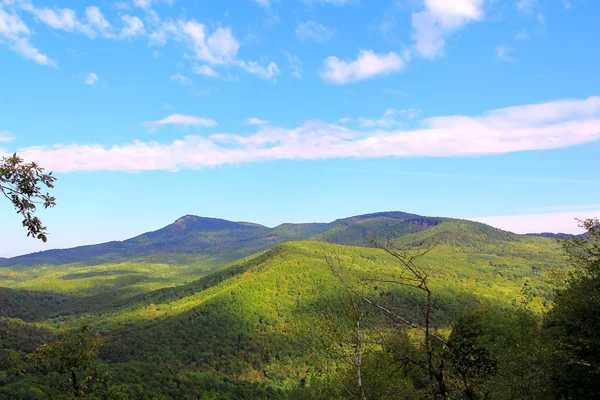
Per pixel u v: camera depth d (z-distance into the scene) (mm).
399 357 11133
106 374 16422
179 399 65562
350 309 12711
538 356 15070
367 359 12633
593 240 19297
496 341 14766
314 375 14656
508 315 18422
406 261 10820
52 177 7875
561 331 17734
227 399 68500
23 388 44188
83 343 16016
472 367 12180
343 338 12398
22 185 7535
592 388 15008
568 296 18844
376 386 12023
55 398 15062
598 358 16297
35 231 7820
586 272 18875
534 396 13062
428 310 10695
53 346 15328
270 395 73000
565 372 15492
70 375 15695
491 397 12117
